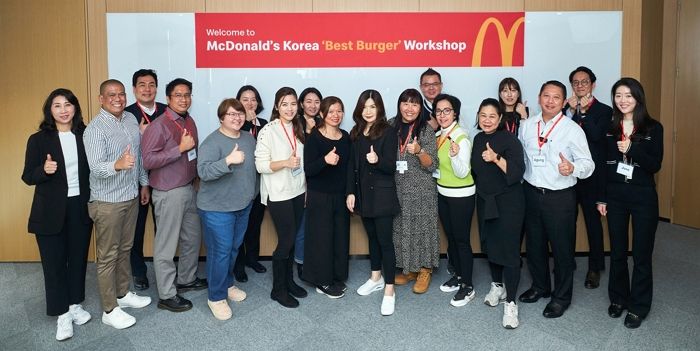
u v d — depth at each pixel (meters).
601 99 3.97
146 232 3.94
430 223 3.13
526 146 2.82
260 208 3.60
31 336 2.57
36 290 3.30
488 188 2.77
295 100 2.93
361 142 2.96
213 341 2.51
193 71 3.84
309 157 2.88
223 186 2.73
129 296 2.93
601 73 3.94
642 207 2.57
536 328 2.63
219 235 2.75
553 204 2.71
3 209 3.88
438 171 3.07
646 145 2.50
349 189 3.04
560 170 2.53
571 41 3.91
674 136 5.12
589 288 3.27
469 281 2.99
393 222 3.19
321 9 3.85
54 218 2.48
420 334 2.57
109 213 2.56
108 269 2.64
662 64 5.17
